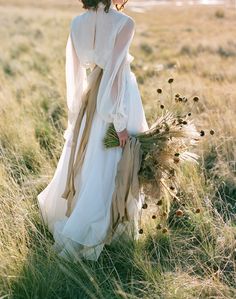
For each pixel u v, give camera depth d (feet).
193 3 126.72
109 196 12.84
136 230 13.43
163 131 12.61
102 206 12.73
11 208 14.37
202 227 14.20
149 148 12.57
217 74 33.50
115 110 12.10
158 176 12.75
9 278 11.84
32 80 31.55
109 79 11.96
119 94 12.00
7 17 75.77
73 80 13.24
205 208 15.12
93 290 11.87
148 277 12.11
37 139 20.45
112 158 12.72
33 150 18.90
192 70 37.19
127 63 12.50
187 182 16.16
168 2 132.36
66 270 11.79
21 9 100.12
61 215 13.88
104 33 11.91
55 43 51.06
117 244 13.35
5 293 11.62
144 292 11.73
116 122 12.19
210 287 11.74
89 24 12.09
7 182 16.11
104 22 11.88
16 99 26.27
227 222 14.46
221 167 17.31
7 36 56.29
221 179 16.93
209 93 25.31
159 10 101.60
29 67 39.24
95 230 12.71
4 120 21.50
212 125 20.43
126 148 12.50
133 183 12.59
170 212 15.12
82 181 12.98
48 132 20.99
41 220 14.35
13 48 47.91
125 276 12.60
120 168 12.55
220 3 125.29
